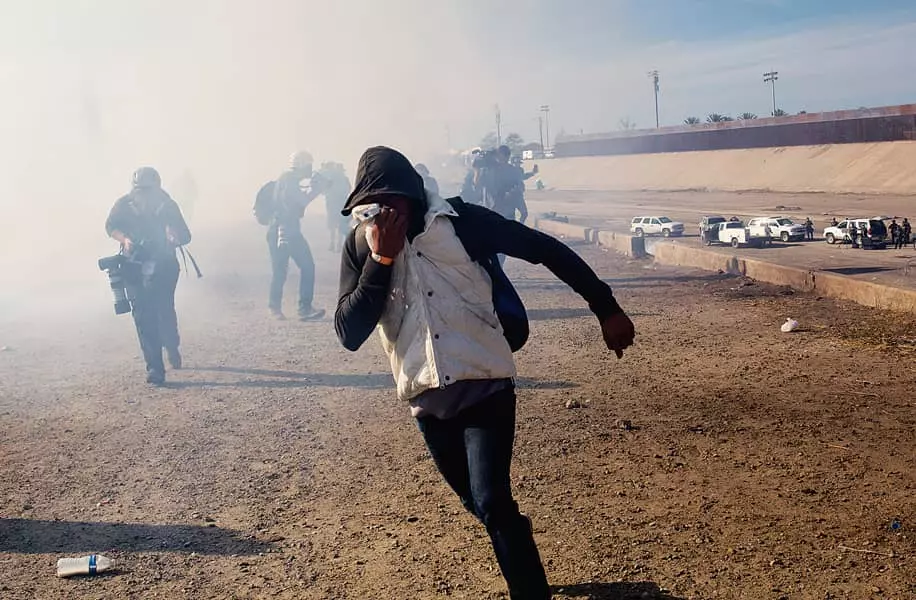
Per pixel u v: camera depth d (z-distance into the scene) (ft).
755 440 17.70
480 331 9.68
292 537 13.88
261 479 16.85
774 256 63.52
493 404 9.77
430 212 9.52
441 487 15.90
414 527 14.05
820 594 10.97
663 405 20.76
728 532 13.11
